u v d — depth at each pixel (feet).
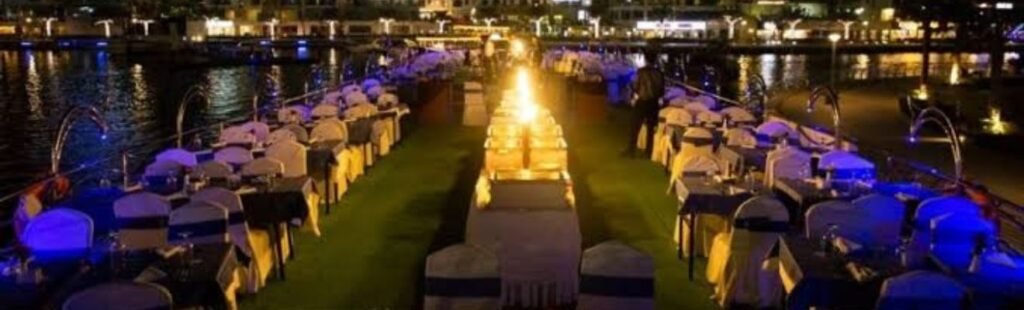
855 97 113.19
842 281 19.52
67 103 150.51
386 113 52.85
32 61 245.45
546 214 24.04
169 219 23.75
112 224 26.78
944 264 21.43
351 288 26.50
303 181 30.12
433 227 33.53
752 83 75.56
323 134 40.91
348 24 350.02
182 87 179.73
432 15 354.74
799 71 222.28
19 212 27.40
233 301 22.06
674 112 45.32
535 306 24.03
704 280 26.99
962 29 135.54
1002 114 96.84
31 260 21.91
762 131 39.96
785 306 21.61
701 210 27.32
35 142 104.73
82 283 19.83
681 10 361.92
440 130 59.57
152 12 339.36
